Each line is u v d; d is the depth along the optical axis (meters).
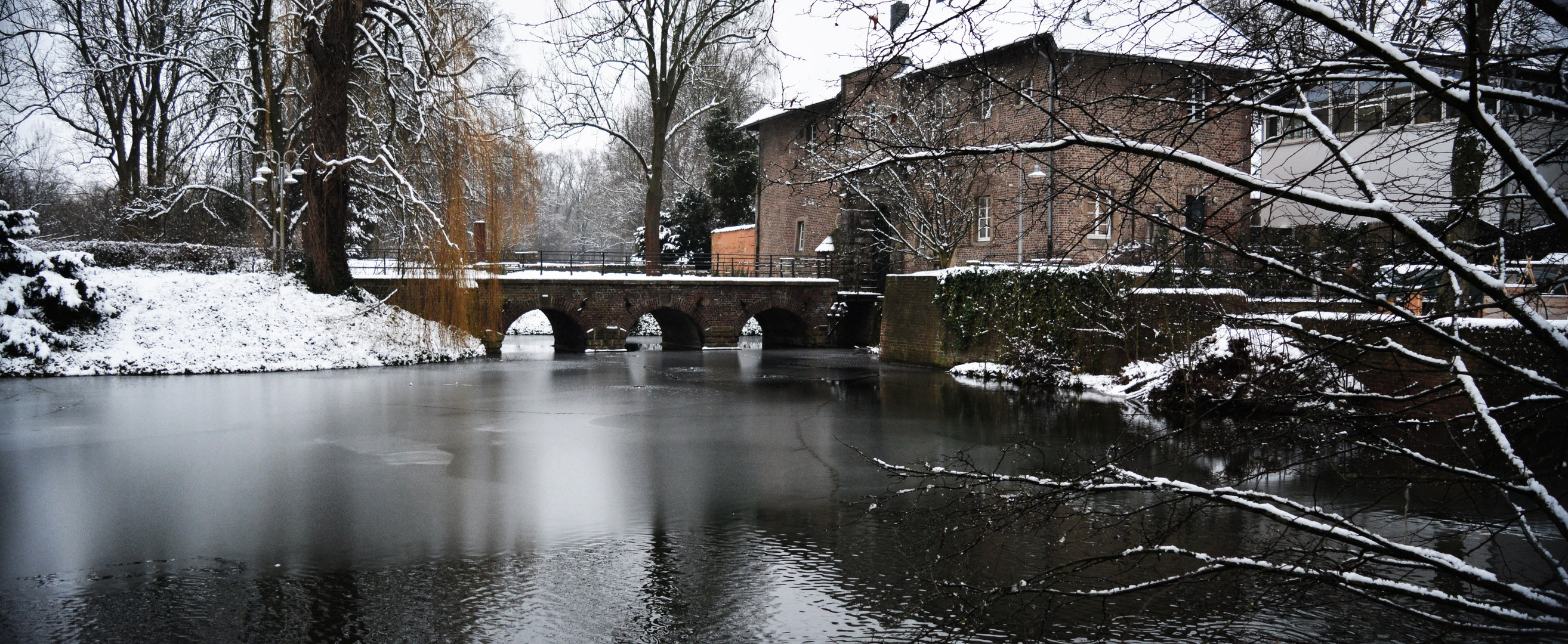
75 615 8.84
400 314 32.84
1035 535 10.55
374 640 8.28
